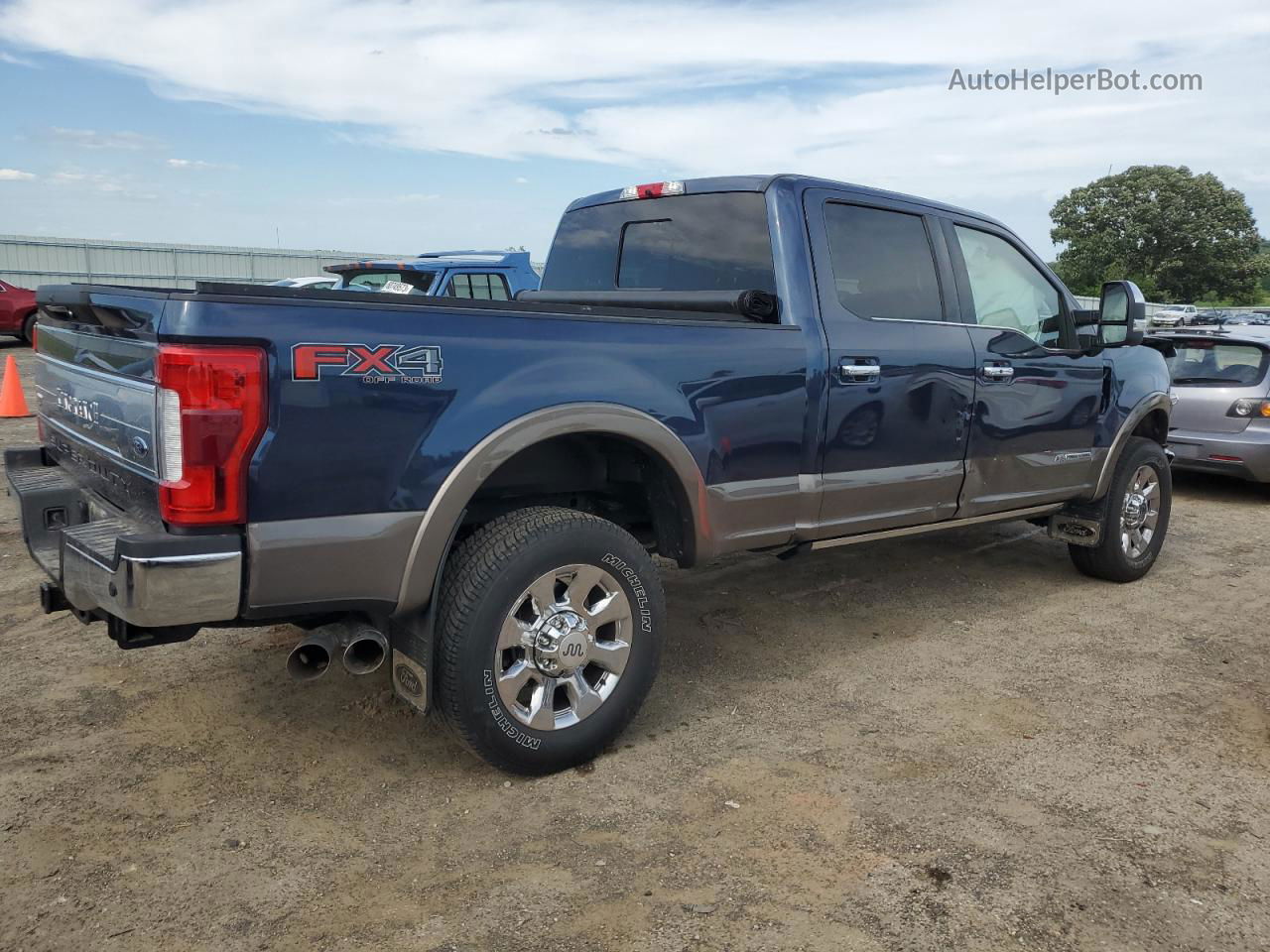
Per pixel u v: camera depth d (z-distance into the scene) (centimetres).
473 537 299
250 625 272
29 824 279
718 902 248
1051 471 484
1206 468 800
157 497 253
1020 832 283
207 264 2881
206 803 293
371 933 236
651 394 322
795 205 386
